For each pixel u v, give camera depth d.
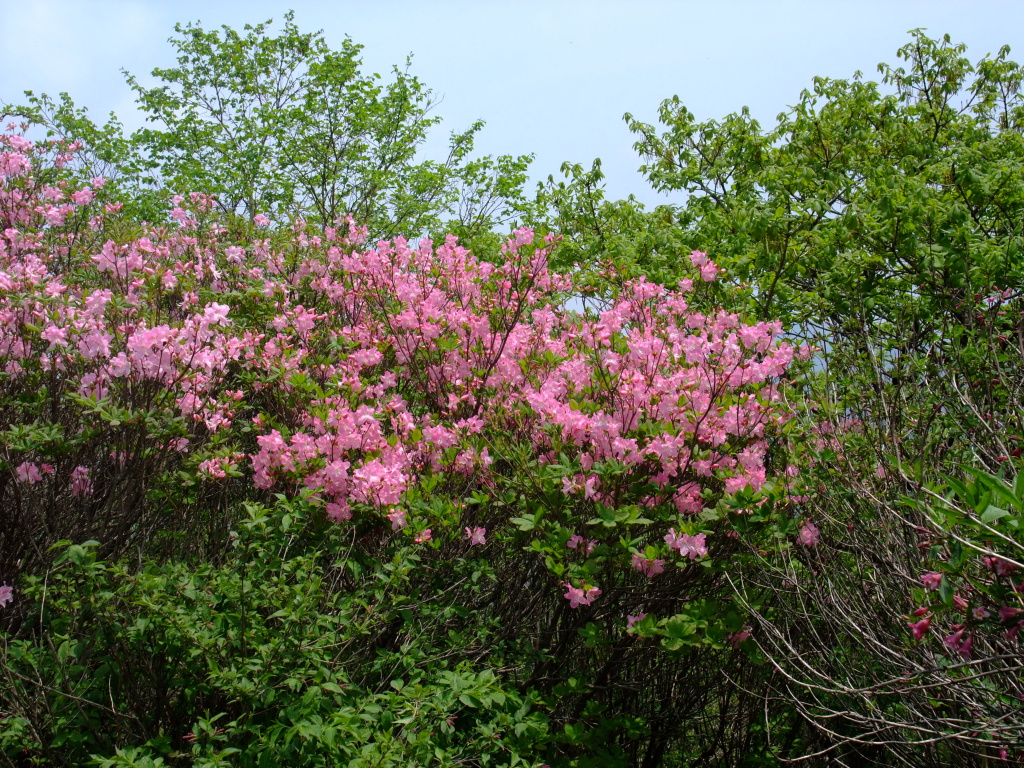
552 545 3.35
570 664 4.18
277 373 4.30
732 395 3.88
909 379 4.31
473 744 3.09
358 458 3.89
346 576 3.65
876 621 3.23
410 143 15.12
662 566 3.44
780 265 6.52
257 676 2.84
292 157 14.28
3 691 2.99
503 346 4.64
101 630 3.13
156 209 13.06
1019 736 2.52
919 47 9.54
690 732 4.75
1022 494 1.86
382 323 5.02
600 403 3.96
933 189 7.19
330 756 2.71
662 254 7.51
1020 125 9.52
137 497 3.72
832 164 8.37
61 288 3.91
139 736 2.95
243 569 3.18
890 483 3.46
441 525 3.69
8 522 3.71
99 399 3.76
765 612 3.91
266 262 5.72
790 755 4.18
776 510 3.50
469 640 3.72
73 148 6.08
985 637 2.63
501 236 8.70
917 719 3.11
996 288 5.61
